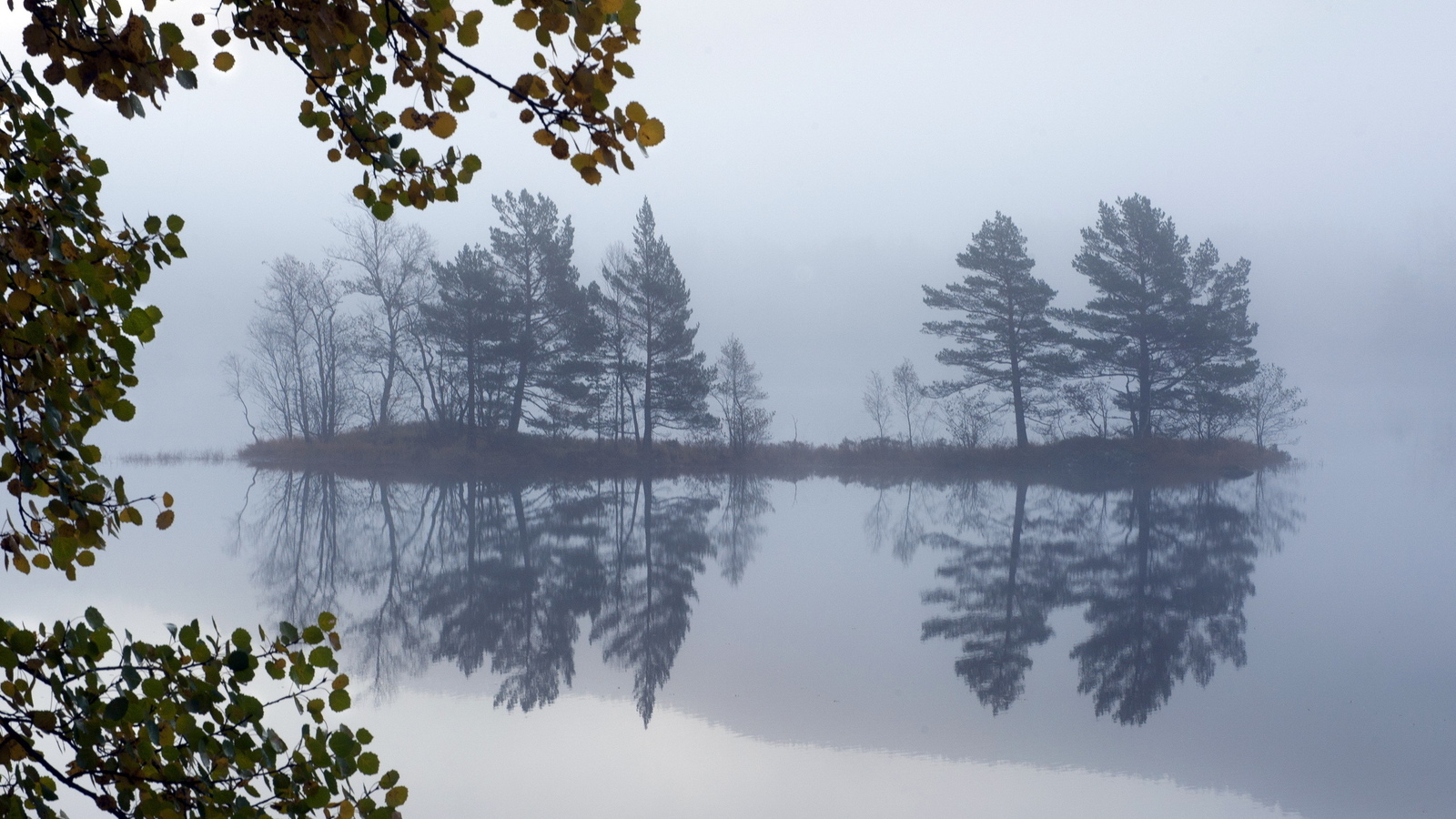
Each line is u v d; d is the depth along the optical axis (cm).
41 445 176
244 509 2688
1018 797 760
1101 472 4284
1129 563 1917
